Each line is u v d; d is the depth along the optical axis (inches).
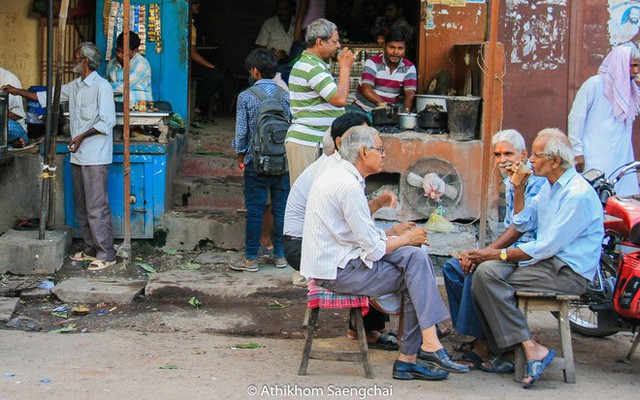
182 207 315.6
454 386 197.8
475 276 202.8
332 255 196.7
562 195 199.5
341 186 194.4
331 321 251.3
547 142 198.1
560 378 206.2
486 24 322.0
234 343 230.7
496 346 206.4
